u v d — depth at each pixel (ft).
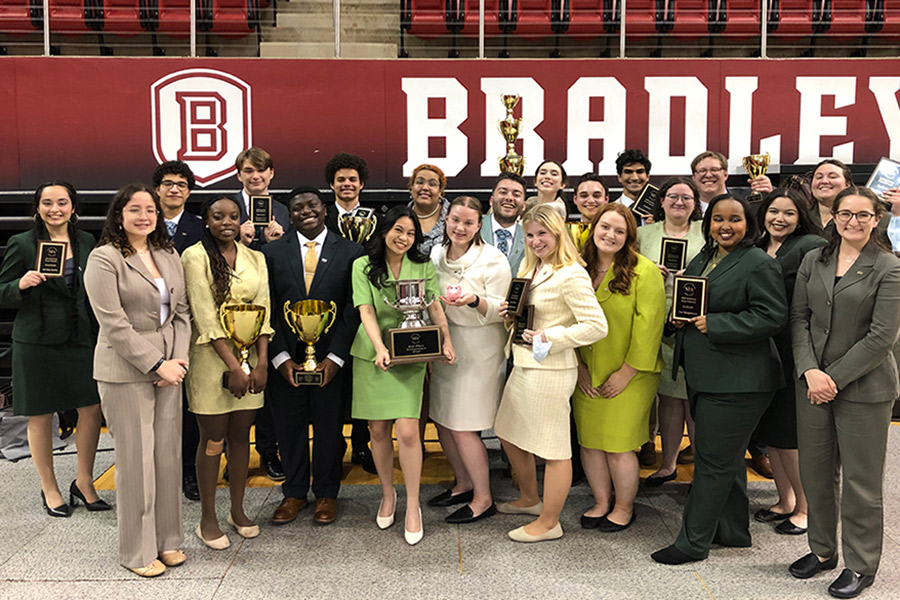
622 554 9.82
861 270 8.29
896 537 10.29
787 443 10.33
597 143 18.76
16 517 11.25
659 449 15.11
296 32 22.86
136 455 8.98
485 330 10.58
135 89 17.94
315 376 10.18
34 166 17.85
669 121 18.71
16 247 11.27
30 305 11.09
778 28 21.79
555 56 22.18
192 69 18.03
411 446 10.18
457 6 22.31
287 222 13.75
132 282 8.72
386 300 10.18
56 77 17.75
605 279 10.21
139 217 8.76
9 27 20.36
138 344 8.61
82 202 17.80
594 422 10.39
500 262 10.59
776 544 10.14
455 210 10.21
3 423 14.47
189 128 18.13
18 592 8.78
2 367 17.39
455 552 9.89
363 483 12.82
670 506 11.62
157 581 9.05
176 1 21.34
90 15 21.04
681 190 11.74
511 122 16.07
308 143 18.39
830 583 8.95
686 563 9.53
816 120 18.67
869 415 8.36
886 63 18.57
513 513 11.23
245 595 8.70
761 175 14.78
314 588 8.87
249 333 9.45
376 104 18.45
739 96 18.66
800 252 10.02
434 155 18.65
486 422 10.73
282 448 11.01
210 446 9.75
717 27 21.79
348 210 13.16
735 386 9.08
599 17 22.06
